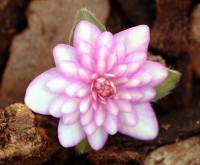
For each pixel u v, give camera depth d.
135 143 0.12
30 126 0.11
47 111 0.10
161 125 0.12
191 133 0.12
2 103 0.12
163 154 0.12
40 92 0.10
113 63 0.10
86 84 0.10
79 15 0.11
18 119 0.11
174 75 0.11
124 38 0.10
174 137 0.12
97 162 0.12
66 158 0.12
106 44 0.10
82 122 0.10
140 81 0.10
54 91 0.10
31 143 0.11
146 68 0.10
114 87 0.10
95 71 0.10
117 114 0.10
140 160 0.12
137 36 0.10
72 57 0.10
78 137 0.10
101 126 0.10
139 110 0.10
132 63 0.10
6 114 0.11
